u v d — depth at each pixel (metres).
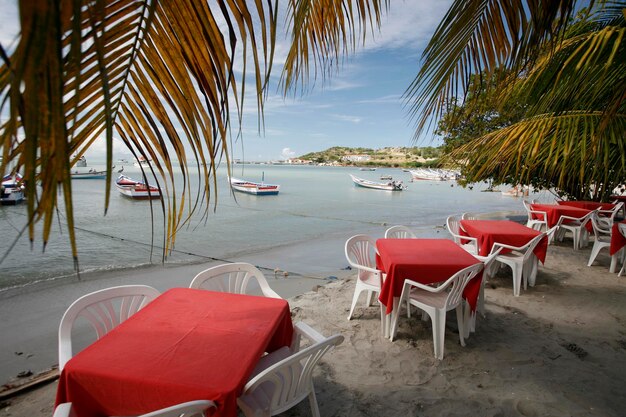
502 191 45.28
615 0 3.48
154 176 1.02
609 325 4.10
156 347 1.90
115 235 12.98
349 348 3.54
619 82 3.20
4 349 4.42
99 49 0.59
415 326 4.00
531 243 4.90
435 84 2.57
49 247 10.55
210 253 10.46
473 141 5.12
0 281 7.39
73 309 2.37
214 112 0.94
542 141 3.85
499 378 3.07
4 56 0.49
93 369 1.71
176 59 0.93
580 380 3.05
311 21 1.54
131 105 0.96
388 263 3.67
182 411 1.46
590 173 4.51
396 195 38.22
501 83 2.69
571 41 3.50
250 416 1.97
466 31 2.28
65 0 0.54
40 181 0.57
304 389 2.22
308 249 11.05
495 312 4.45
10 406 2.69
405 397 2.81
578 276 5.88
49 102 0.53
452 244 4.37
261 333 2.08
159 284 7.30
